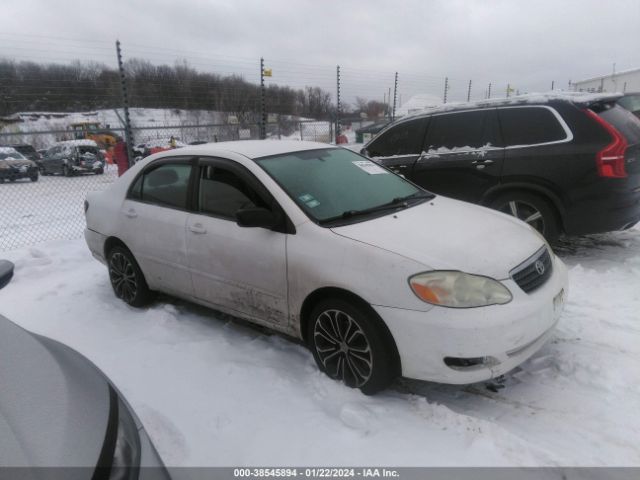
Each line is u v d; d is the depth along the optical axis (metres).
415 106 15.29
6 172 17.34
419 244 2.78
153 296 4.52
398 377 3.12
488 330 2.47
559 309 2.92
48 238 8.29
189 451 2.50
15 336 1.98
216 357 3.41
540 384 2.98
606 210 4.77
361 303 2.76
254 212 3.04
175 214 3.82
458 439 2.49
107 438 1.56
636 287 4.27
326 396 2.89
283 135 12.28
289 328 3.23
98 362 3.44
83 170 19.92
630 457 2.33
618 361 3.12
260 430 2.64
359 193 3.51
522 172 5.10
